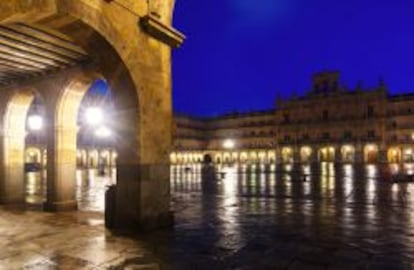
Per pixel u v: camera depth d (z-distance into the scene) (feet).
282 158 280.92
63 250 19.90
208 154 332.19
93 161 226.38
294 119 279.08
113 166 230.89
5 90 39.91
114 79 24.99
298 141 274.77
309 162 261.03
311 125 270.26
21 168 42.11
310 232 24.13
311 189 55.62
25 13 17.66
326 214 31.42
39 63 32.94
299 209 34.50
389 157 244.22
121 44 23.43
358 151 248.52
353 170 126.72
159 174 26.22
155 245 20.86
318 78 273.13
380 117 243.60
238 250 19.74
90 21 21.04
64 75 34.04
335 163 239.50
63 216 31.37
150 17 24.98
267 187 60.70
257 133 305.12
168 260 17.99
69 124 35.68
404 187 57.93
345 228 25.36
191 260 17.99
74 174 36.09
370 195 46.26
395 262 17.51
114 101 25.57
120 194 25.40
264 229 25.21
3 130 40.50
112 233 24.03
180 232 24.36
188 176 102.78
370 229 24.98
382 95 244.83
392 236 22.85
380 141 241.55
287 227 25.85
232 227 26.00
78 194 52.37
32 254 19.13
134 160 24.79
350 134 254.27
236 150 314.76
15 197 41.37
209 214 31.89
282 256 18.60
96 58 24.56
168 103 28.02
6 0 16.84
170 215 26.91
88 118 36.47
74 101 35.70
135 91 24.48
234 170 145.59
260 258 18.29
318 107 269.03
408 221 27.89
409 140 236.84
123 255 18.88
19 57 31.04
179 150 303.07
